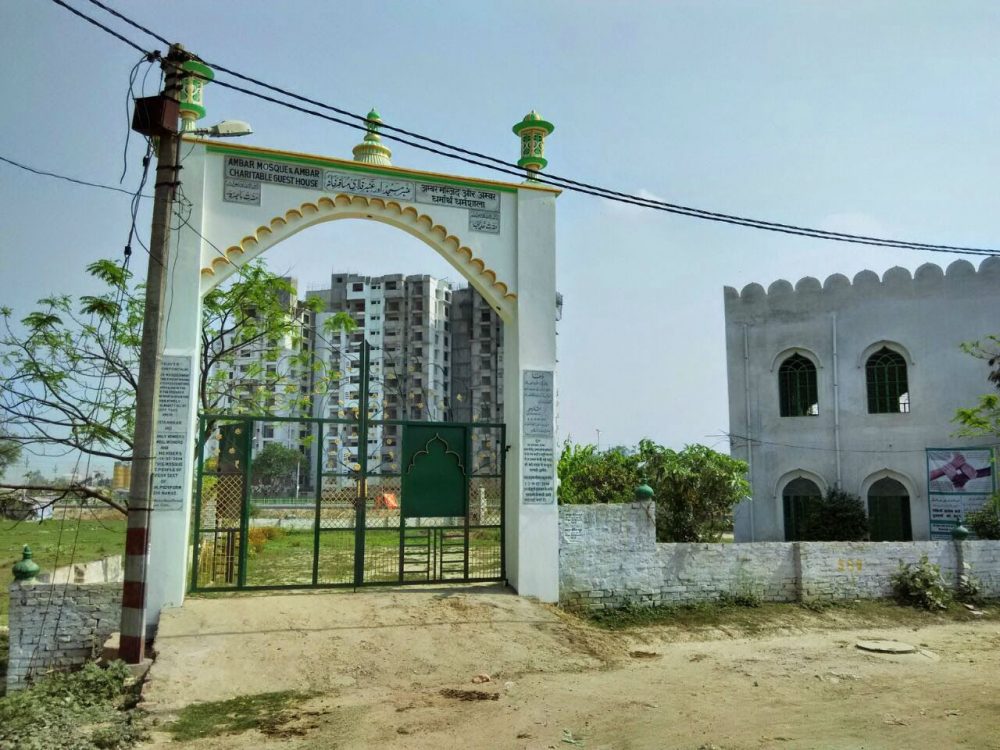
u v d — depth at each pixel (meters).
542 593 11.87
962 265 24.55
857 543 13.89
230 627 9.73
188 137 11.00
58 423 12.62
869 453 24.92
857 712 7.90
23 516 11.78
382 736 7.04
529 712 7.72
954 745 6.90
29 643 10.05
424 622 10.39
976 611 13.70
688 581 12.85
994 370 22.88
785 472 25.83
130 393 14.15
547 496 12.11
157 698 7.90
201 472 11.18
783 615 12.61
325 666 8.97
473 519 12.62
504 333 12.95
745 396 26.55
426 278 83.31
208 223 10.97
